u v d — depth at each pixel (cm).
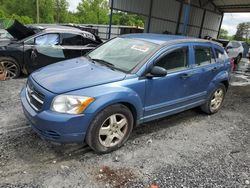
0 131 373
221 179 312
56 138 299
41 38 677
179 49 415
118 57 392
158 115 400
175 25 2655
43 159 316
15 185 266
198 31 2883
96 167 311
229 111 580
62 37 706
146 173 308
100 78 328
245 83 934
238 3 2527
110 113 324
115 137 346
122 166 318
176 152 365
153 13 2339
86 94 303
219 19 3109
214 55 506
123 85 333
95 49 457
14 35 718
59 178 284
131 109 357
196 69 448
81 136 307
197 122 489
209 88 494
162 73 354
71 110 295
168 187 287
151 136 407
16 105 476
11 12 6631
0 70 641
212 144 403
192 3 2605
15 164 300
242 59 1736
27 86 357
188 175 312
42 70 369
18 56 648
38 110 305
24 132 375
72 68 364
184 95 436
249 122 520
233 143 414
